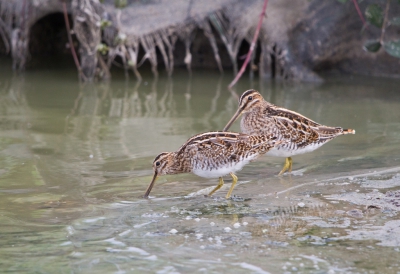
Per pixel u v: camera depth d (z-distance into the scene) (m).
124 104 15.95
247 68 20.83
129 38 18.86
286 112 11.63
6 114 14.73
